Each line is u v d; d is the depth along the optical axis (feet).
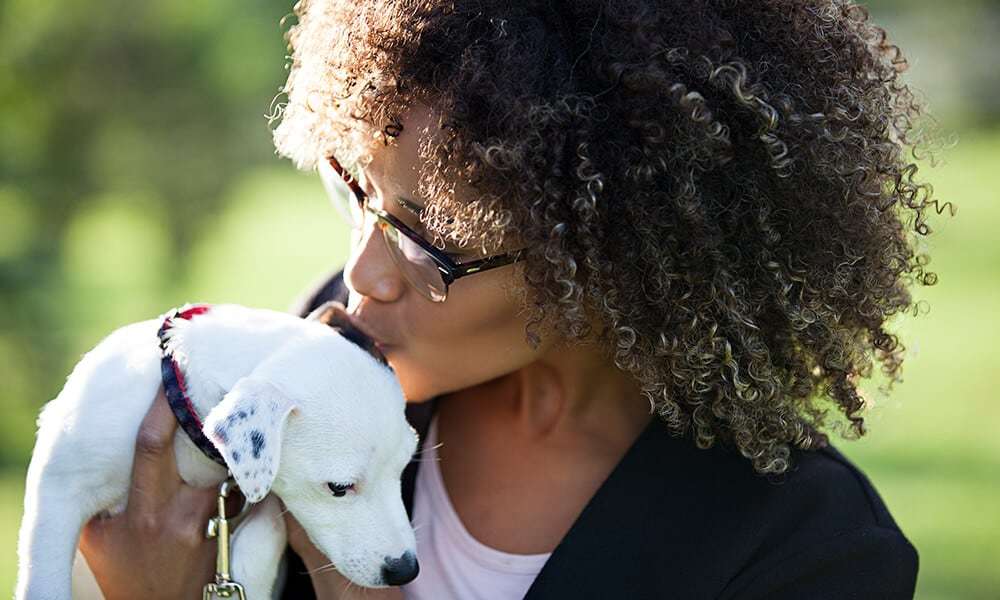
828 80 6.80
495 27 6.59
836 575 7.00
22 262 27.78
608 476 7.16
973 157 57.88
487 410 8.12
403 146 6.72
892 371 7.61
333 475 7.24
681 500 7.06
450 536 7.69
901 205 7.14
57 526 7.29
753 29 6.75
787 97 6.55
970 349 34.17
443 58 6.59
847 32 6.98
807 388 7.25
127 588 7.33
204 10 28.86
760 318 7.05
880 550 7.07
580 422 7.88
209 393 7.25
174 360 7.36
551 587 6.88
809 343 7.04
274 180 64.59
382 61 6.66
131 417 7.38
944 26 55.72
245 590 7.34
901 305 7.45
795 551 6.97
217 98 29.32
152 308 33.78
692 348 6.79
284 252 50.96
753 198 6.70
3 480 24.53
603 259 6.70
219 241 34.12
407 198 6.82
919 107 7.64
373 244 7.18
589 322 6.91
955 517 22.08
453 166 6.55
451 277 6.80
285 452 7.23
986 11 55.67
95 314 33.96
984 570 19.65
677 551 6.91
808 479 7.22
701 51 6.48
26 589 7.18
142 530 7.20
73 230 28.71
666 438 7.25
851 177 6.72
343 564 7.33
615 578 6.87
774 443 7.04
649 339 6.88
